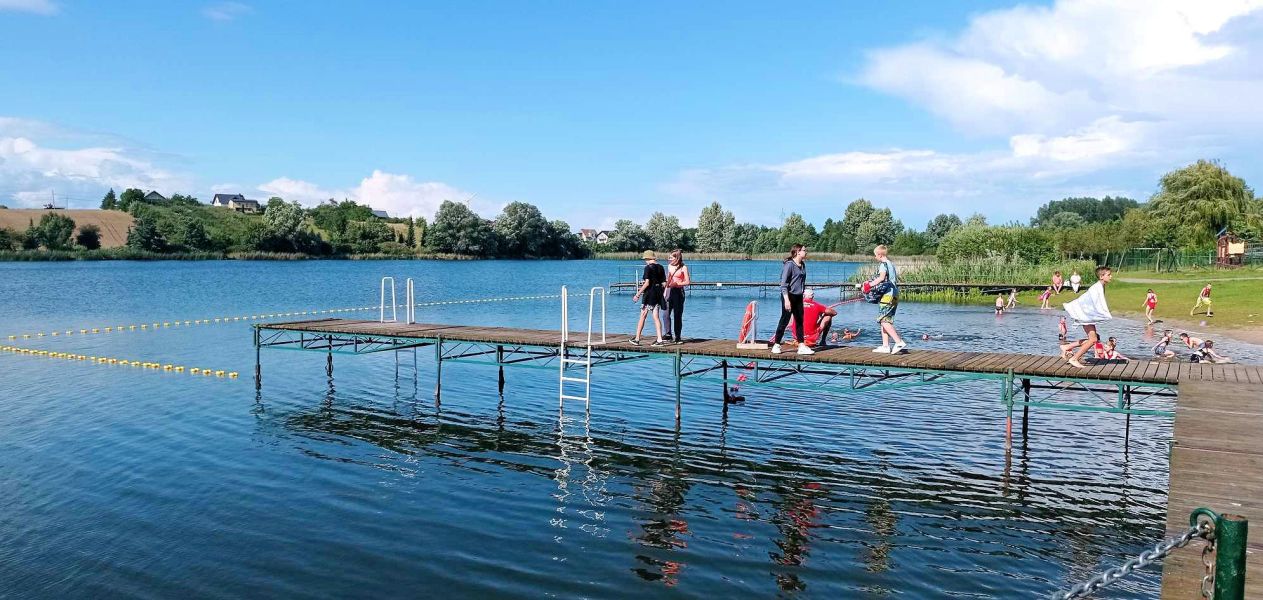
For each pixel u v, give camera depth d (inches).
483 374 914.7
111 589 366.3
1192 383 511.5
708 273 3973.9
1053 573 377.4
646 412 713.6
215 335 1314.0
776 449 589.0
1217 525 169.6
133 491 499.8
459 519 450.6
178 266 3971.5
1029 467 540.1
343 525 442.3
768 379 648.4
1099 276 566.6
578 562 392.5
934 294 2242.9
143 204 5452.8
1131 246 2819.9
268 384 859.4
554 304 2031.3
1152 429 641.0
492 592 361.1
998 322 1539.1
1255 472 316.2
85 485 510.9
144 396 792.3
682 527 438.0
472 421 684.1
